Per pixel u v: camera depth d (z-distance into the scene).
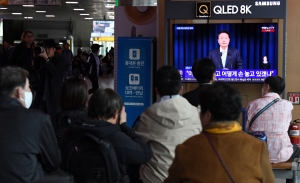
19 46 9.49
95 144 3.24
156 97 8.61
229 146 2.53
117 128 3.36
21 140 3.10
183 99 3.75
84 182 3.20
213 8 7.66
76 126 3.31
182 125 3.68
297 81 7.98
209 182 2.48
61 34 48.28
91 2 28.08
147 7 9.43
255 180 2.51
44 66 8.93
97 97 3.42
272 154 5.46
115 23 9.52
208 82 4.92
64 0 27.06
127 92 8.51
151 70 8.44
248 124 5.57
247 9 7.60
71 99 4.10
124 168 3.41
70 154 3.23
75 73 21.78
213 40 7.86
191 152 2.55
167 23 7.80
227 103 2.56
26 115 3.16
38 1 19.95
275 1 7.55
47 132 3.20
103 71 29.20
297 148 5.69
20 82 3.28
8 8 32.06
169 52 8.06
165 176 3.76
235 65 7.84
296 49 7.96
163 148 3.72
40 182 2.15
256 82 7.82
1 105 3.19
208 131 2.59
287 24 7.96
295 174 5.51
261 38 7.80
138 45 8.44
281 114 5.45
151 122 3.75
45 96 8.94
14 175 3.07
